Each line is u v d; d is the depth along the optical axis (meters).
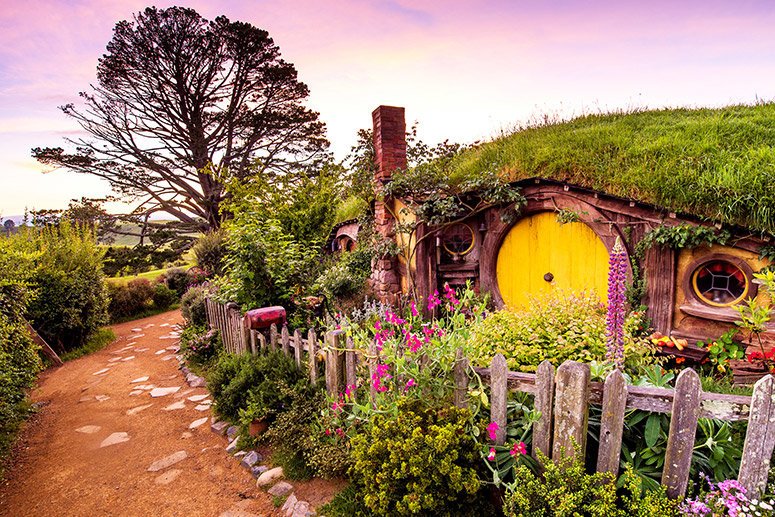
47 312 8.49
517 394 2.89
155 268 24.61
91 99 23.56
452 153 8.84
